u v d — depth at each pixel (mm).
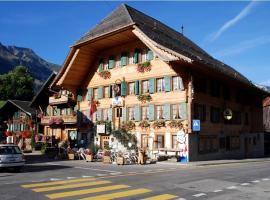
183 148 27703
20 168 19312
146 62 30562
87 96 36188
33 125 46031
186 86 28141
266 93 42312
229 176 16797
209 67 28109
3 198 10438
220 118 33188
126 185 13391
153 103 30078
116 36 30969
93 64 35875
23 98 72562
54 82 36031
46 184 13375
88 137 35750
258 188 13156
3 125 52875
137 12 35375
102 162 26453
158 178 15680
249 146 40156
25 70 75500
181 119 28141
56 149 33062
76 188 12492
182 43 36094
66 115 38219
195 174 17547
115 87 33062
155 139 29672
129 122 31562
